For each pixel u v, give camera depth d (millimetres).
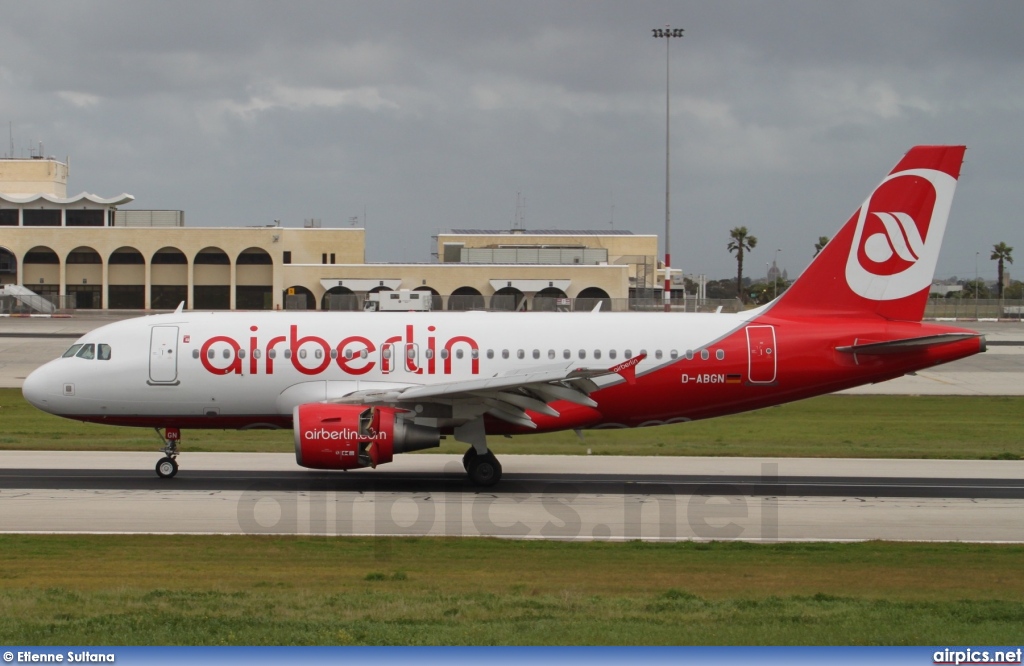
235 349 80062
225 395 80062
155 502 69375
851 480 82375
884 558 56094
